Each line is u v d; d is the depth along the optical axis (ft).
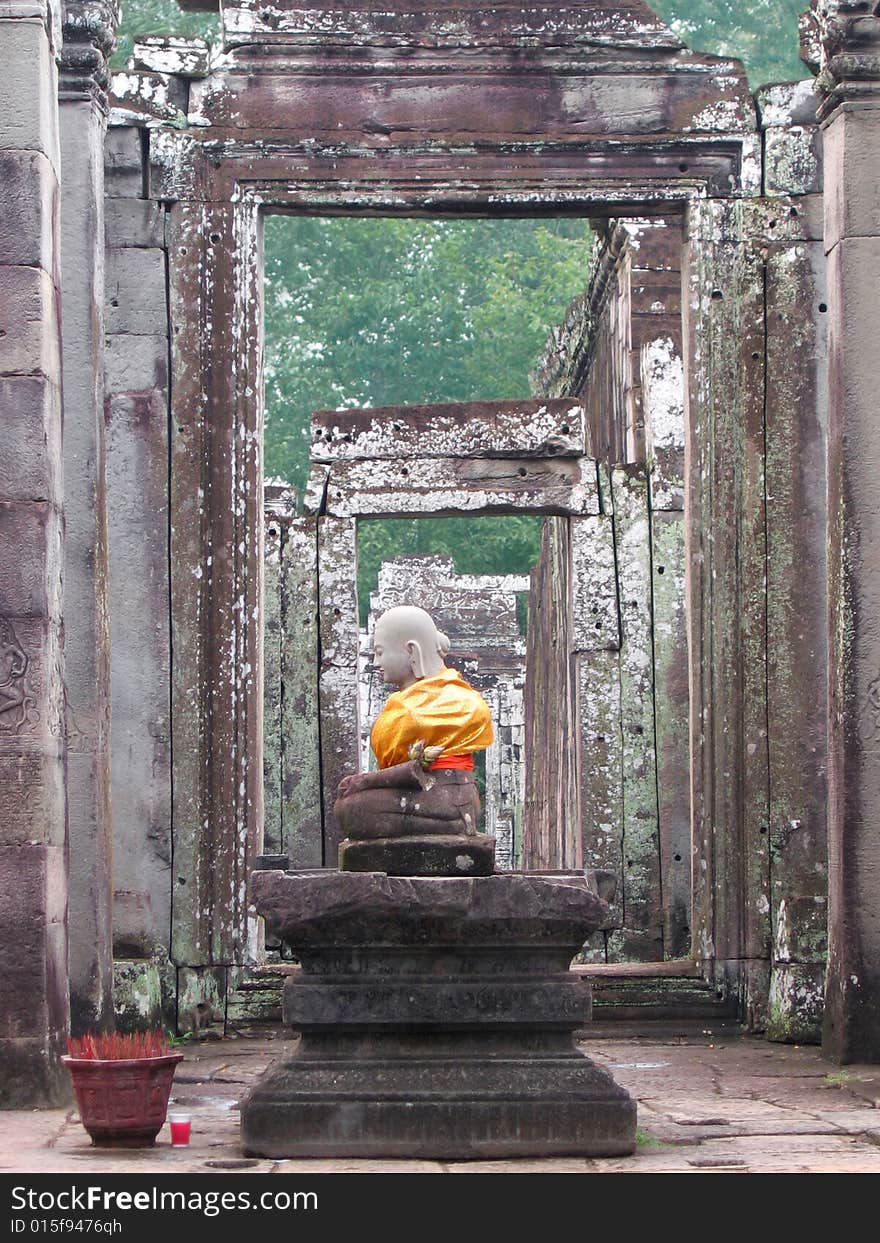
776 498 45.88
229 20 46.44
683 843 54.95
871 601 37.99
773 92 46.68
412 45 46.55
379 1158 25.54
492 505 55.72
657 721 55.47
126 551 45.52
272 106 46.55
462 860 27.07
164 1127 28.99
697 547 46.11
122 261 46.11
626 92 46.70
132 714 45.14
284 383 116.06
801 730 45.34
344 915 26.13
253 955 45.06
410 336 117.19
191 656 45.32
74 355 39.11
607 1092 25.90
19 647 32.71
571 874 29.12
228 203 46.26
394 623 28.89
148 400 45.83
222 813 45.01
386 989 26.25
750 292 46.39
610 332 68.54
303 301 120.06
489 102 46.60
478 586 96.58
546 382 87.10
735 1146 27.07
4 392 33.19
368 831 27.55
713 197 46.65
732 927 44.98
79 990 37.37
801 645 45.55
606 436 69.92
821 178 46.57
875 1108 31.60
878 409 38.42
